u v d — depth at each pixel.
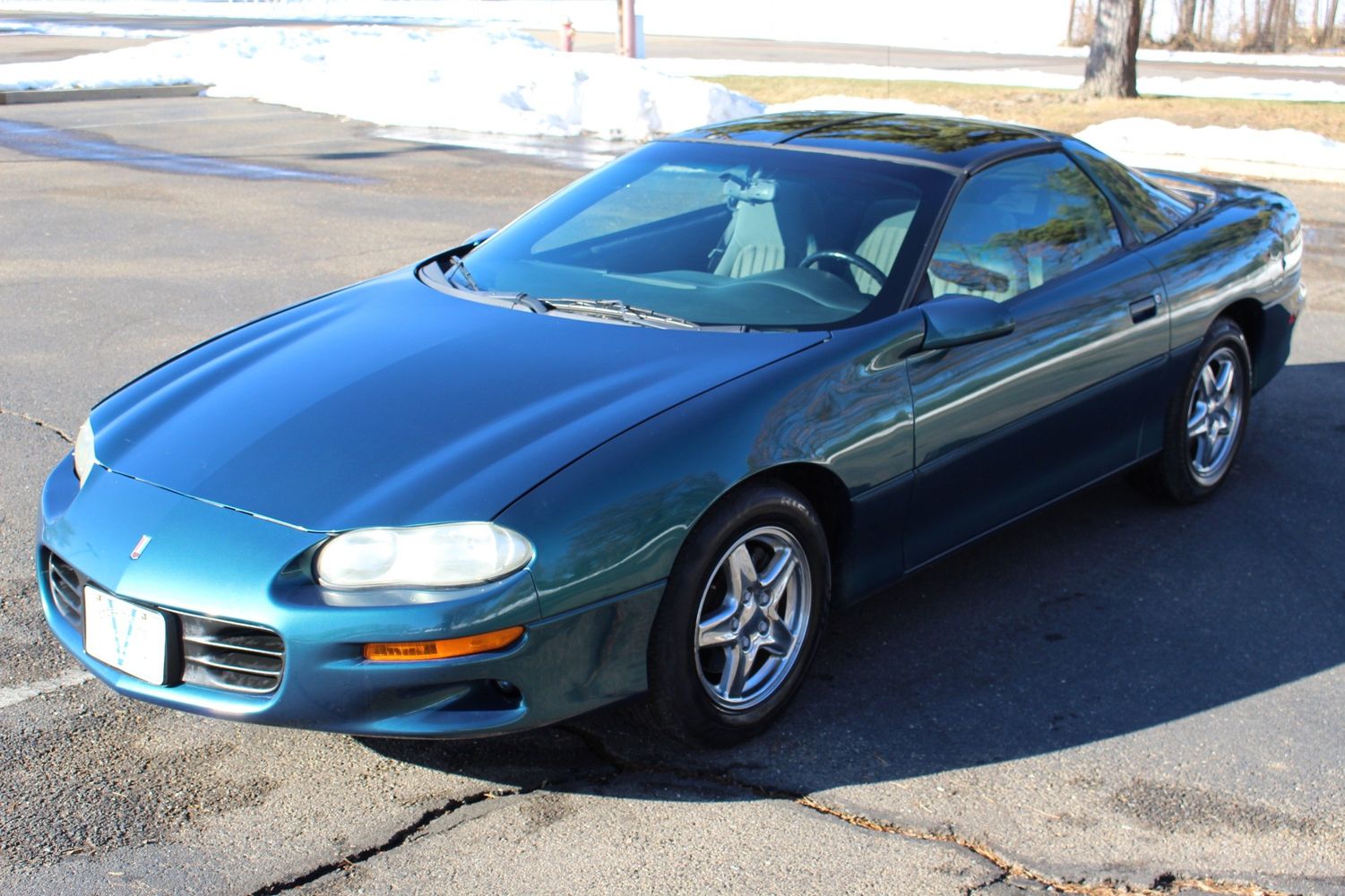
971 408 3.58
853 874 2.70
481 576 2.69
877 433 3.31
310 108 16.33
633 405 3.02
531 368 3.25
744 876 2.69
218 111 16.02
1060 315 3.88
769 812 2.92
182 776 3.04
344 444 3.00
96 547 2.93
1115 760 3.16
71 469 3.38
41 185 10.81
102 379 5.97
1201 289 4.45
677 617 2.94
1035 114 16.30
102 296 7.43
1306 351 6.64
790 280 3.60
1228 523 4.60
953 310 3.45
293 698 2.72
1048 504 4.05
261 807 2.92
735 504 3.01
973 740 3.23
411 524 2.71
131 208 9.91
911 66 26.38
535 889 2.64
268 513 2.83
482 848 2.78
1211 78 23.42
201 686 2.84
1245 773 3.11
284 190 10.73
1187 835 2.86
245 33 22.09
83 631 3.03
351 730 2.74
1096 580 4.15
